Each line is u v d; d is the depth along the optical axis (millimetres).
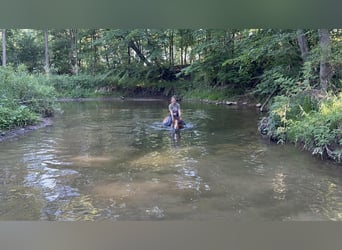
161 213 3404
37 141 6785
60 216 3344
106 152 5898
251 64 12219
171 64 18328
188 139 6953
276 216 3322
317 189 4020
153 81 18406
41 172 4762
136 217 3309
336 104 5449
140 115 10883
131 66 18734
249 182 4285
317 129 5445
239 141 6684
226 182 4293
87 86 18672
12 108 8188
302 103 6539
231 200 3721
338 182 4250
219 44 14680
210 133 7574
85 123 9156
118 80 18516
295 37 8727
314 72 7305
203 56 16047
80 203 3672
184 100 16188
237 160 5301
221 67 14633
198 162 5215
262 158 5391
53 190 4062
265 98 12000
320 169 4785
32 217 3330
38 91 9516
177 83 17938
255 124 8633
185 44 17641
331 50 6625
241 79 13906
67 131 7906
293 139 6262
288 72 9242
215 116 10234
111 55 19172
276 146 6195
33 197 3848
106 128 8383
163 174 4648
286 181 4305
